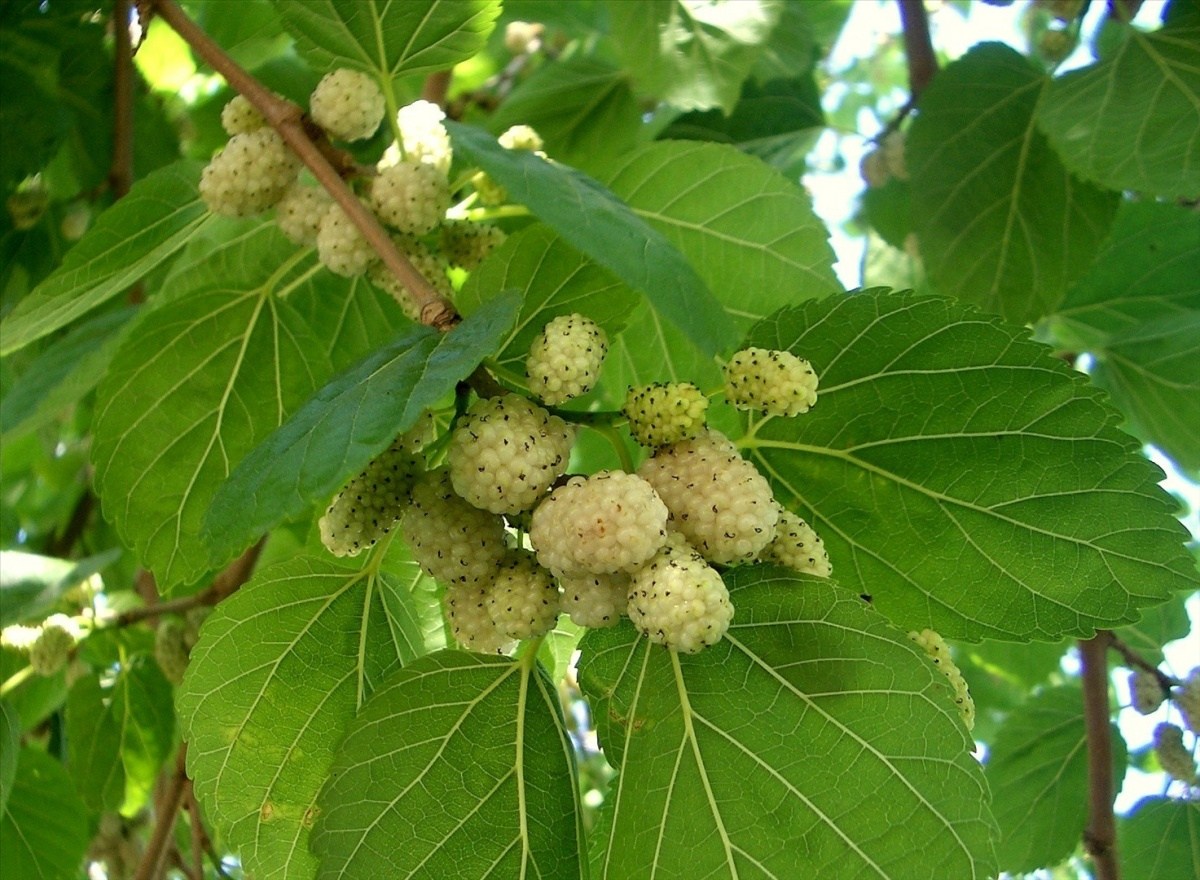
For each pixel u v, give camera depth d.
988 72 0.33
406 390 0.16
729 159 0.26
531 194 0.18
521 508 0.17
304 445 0.16
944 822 0.17
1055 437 0.19
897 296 0.19
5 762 0.26
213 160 0.22
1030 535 0.19
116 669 0.34
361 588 0.20
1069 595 0.19
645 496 0.16
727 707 0.18
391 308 0.29
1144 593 0.19
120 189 0.32
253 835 0.19
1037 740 0.35
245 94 0.22
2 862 0.31
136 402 0.24
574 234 0.18
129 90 0.32
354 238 0.21
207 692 0.20
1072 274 0.32
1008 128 0.32
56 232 0.33
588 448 0.35
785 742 0.17
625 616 0.18
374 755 0.18
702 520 0.17
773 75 0.36
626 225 0.19
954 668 0.20
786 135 0.39
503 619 0.17
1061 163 0.32
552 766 0.18
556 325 0.18
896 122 0.38
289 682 0.20
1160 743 0.31
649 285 0.18
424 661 0.19
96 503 0.43
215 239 0.29
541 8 0.42
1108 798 0.30
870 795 0.17
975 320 0.19
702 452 0.17
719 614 0.16
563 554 0.16
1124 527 0.19
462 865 0.18
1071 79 0.29
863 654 0.18
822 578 0.18
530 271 0.20
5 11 0.29
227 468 0.25
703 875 0.17
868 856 0.17
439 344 0.17
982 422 0.19
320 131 0.22
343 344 0.29
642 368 0.27
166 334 0.24
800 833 0.17
